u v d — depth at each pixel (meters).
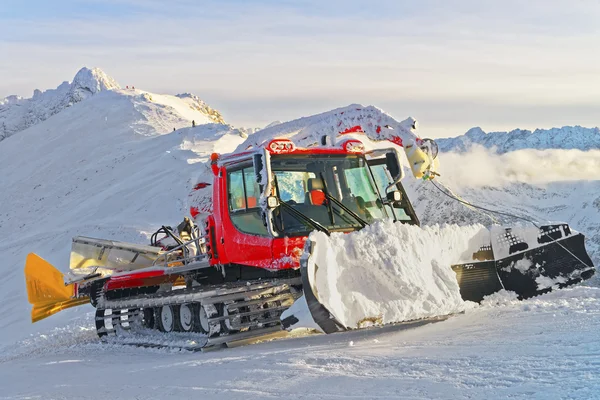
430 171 10.07
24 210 86.19
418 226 9.45
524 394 4.61
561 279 9.41
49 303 11.94
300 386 5.54
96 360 9.35
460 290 8.77
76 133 123.62
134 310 11.26
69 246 53.09
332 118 10.54
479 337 6.85
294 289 9.04
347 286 7.62
